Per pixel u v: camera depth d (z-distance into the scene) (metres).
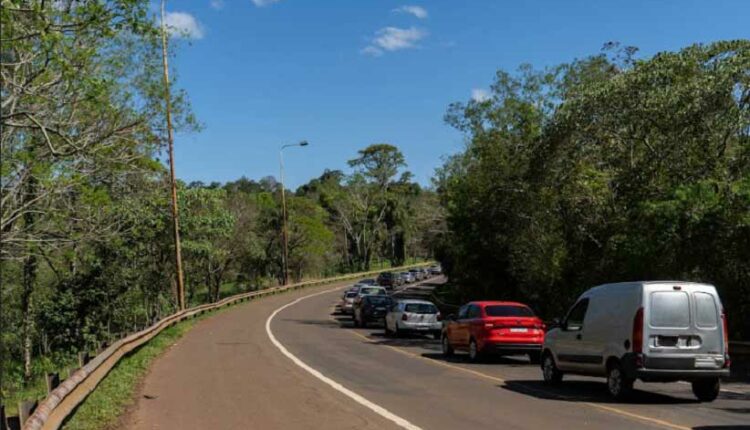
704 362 12.38
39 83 16.52
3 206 18.17
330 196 109.50
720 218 20.06
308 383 15.30
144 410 11.91
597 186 25.80
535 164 27.31
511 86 34.94
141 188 25.53
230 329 32.66
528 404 12.48
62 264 33.34
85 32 15.50
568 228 28.14
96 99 17.16
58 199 20.59
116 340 18.30
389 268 111.00
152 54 20.95
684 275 21.52
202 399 13.09
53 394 9.55
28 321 30.73
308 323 37.50
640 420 10.80
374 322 35.28
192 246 46.00
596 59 31.92
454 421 10.83
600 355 13.29
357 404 12.50
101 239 23.72
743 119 21.88
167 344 25.14
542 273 29.56
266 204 79.00
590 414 11.40
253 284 74.94
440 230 52.12
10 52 15.10
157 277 45.84
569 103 25.44
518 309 20.28
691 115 21.98
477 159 38.09
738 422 10.60
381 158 111.31
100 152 20.38
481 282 38.91
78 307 38.75
